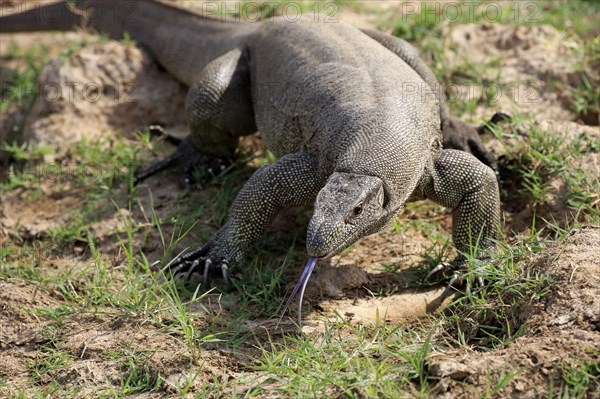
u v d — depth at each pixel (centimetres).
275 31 1894
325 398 1199
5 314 1542
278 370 1291
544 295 1330
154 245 1761
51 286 1623
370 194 1394
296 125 1683
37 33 2753
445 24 2361
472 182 1538
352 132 1512
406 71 1680
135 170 2023
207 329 1450
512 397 1155
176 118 2266
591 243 1413
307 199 1591
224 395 1280
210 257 1616
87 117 2216
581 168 1725
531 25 2361
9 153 2270
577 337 1220
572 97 2138
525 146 1831
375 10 2505
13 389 1366
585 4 2545
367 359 1277
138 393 1330
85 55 2286
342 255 1675
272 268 1647
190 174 1961
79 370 1386
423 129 1553
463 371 1194
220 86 1869
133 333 1448
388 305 1510
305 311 1505
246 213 1596
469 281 1459
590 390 1133
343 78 1636
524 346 1230
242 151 2028
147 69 2306
